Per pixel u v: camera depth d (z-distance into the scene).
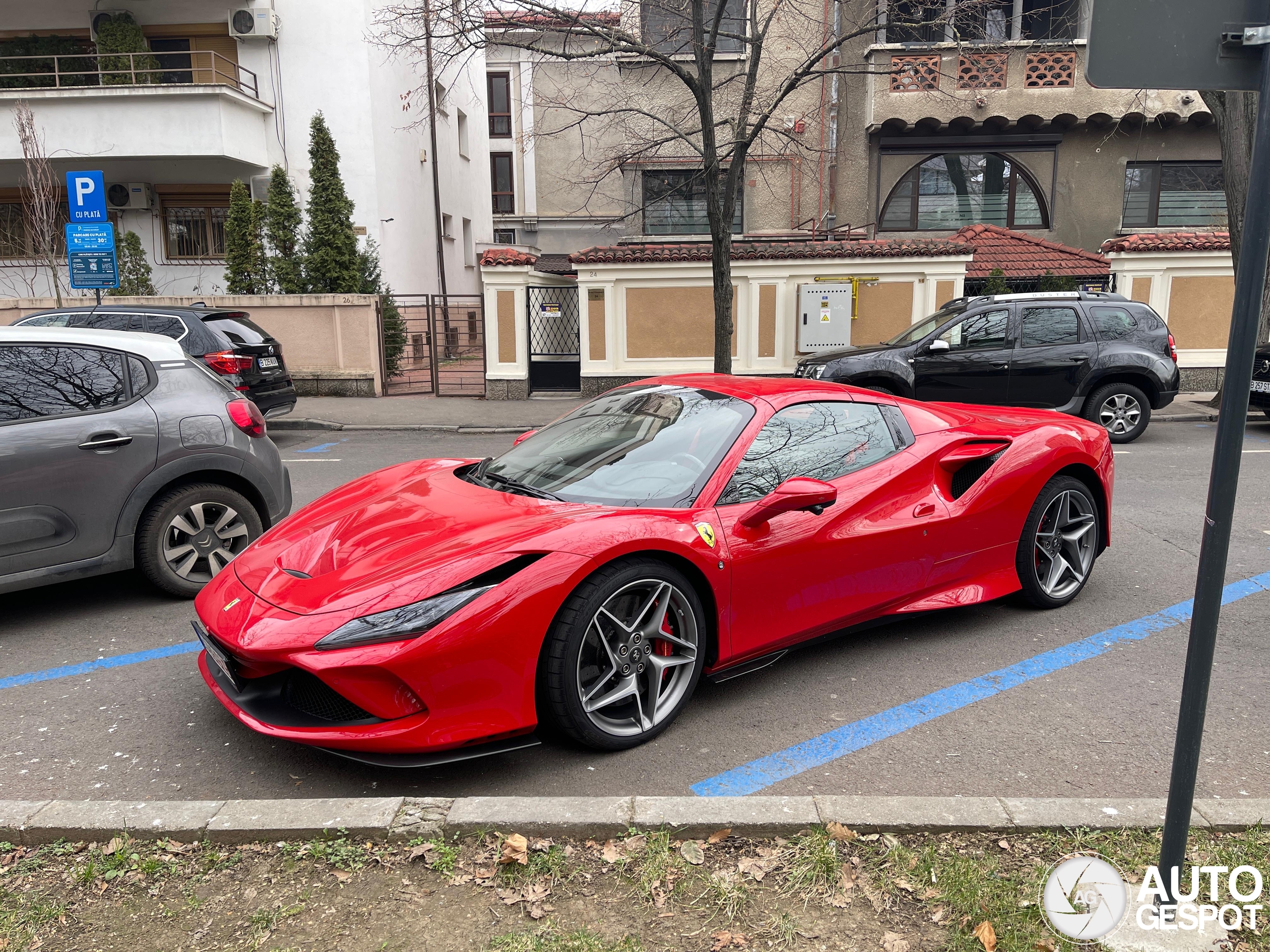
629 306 13.99
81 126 16.20
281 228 15.31
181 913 2.19
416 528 3.21
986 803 2.56
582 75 22.47
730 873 2.33
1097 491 4.63
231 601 3.05
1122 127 17.11
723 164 16.95
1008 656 4.00
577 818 2.49
